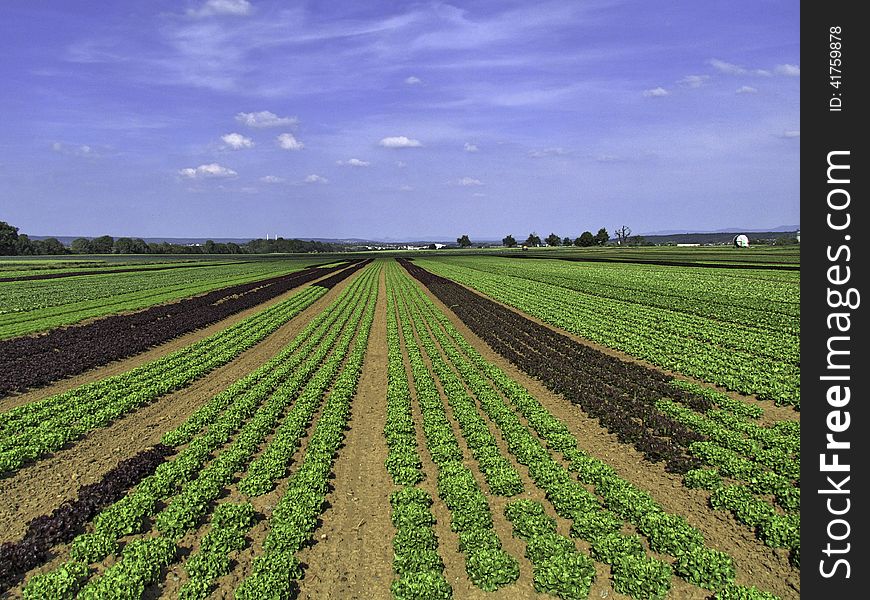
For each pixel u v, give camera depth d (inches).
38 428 886.4
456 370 1294.3
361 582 526.3
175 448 841.5
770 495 668.1
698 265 4072.3
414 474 714.8
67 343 1573.6
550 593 504.1
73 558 557.3
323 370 1246.9
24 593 499.5
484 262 5816.9
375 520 632.4
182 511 627.5
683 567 522.3
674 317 1855.3
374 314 2202.3
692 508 646.5
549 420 890.7
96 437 893.2
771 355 1283.2
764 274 3208.7
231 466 749.3
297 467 772.0
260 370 1264.8
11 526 629.0
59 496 698.2
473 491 655.8
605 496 658.2
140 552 549.0
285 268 5285.4
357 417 974.4
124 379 1200.2
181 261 6338.6
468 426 870.4
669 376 1149.7
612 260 5191.9
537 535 571.2
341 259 7460.6
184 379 1198.3
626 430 852.0
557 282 3196.4
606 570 541.6
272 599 483.2
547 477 695.7
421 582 500.4
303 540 578.6
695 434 831.7
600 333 1637.6
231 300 2605.8
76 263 5482.3
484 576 518.9
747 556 555.2
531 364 1272.1
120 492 689.0
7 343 1545.3
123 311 2183.8
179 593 500.1
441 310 2309.3
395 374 1212.5
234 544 578.2
